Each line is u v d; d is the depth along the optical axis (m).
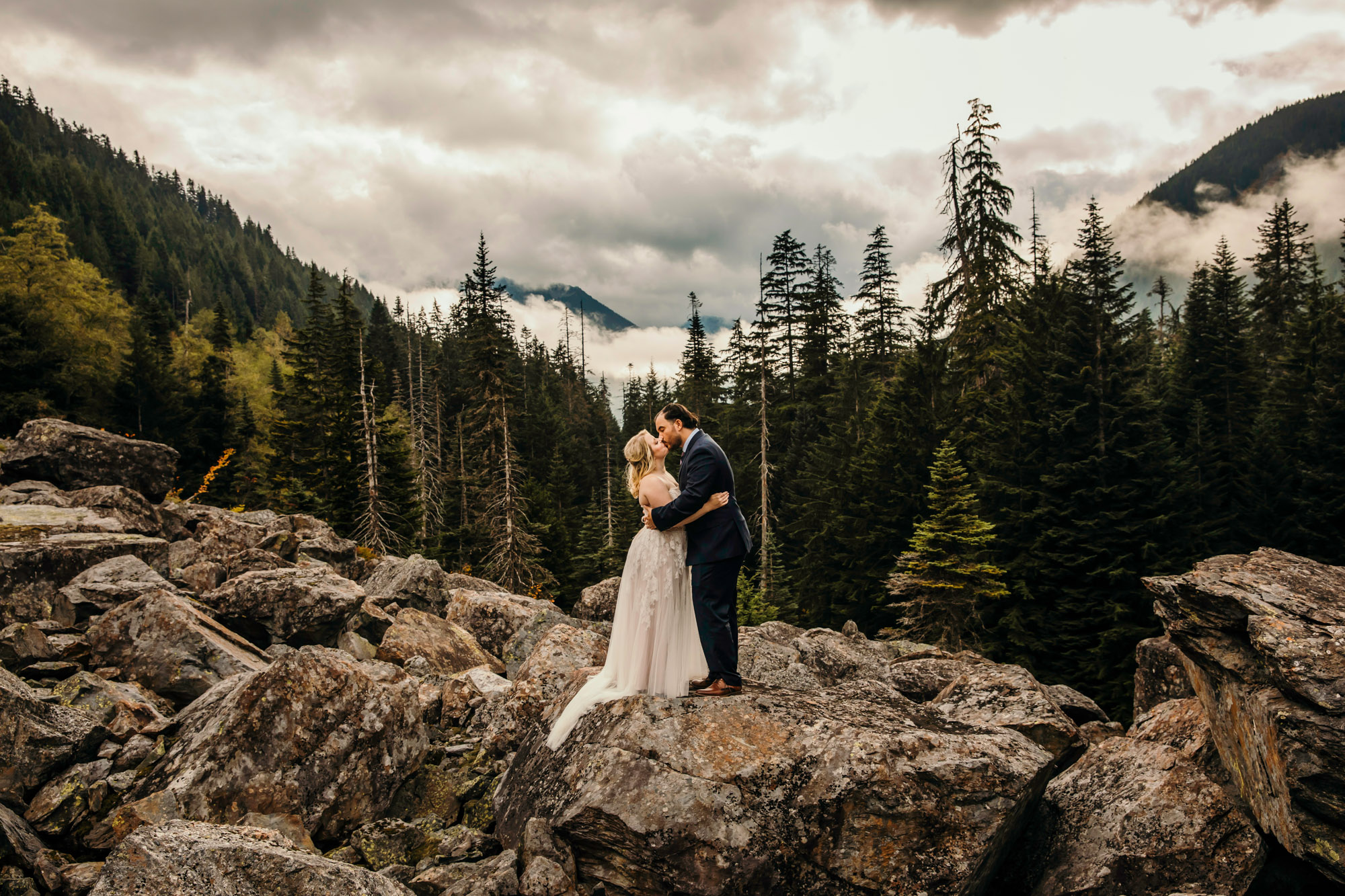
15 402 37.47
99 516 10.15
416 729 5.88
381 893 3.80
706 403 50.69
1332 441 27.52
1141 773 5.28
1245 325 36.56
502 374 37.34
